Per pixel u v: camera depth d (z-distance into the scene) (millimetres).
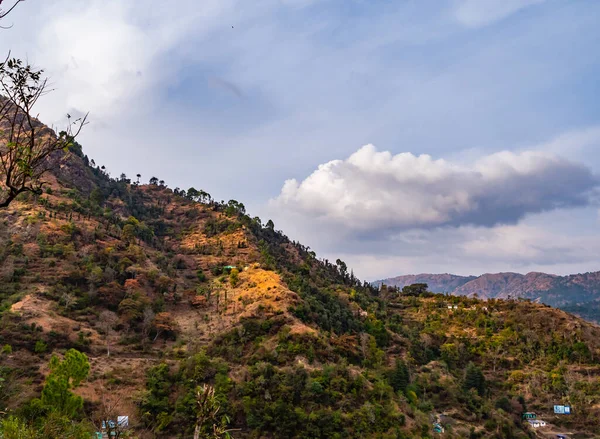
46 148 14453
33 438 28812
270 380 82188
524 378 132750
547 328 154500
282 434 72750
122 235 147000
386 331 133500
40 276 109625
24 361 79750
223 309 119938
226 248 175250
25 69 14031
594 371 133125
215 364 87250
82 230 134000
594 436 110312
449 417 99125
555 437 106625
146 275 127375
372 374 95688
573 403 120188
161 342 104625
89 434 30469
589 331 150750
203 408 21172
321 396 80625
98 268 117250
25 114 14312
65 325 95812
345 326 127000
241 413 75875
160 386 79875
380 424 77938
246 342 102188
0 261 110812
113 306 111062
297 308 113562
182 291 133500
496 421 100938
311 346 96688
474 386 117250
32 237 124375
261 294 121625
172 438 69625
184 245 180875
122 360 90000
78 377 57656
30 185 14445
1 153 13953
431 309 179125
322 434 73188
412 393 97812
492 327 158125
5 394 50375
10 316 90500
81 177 198625
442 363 125438
